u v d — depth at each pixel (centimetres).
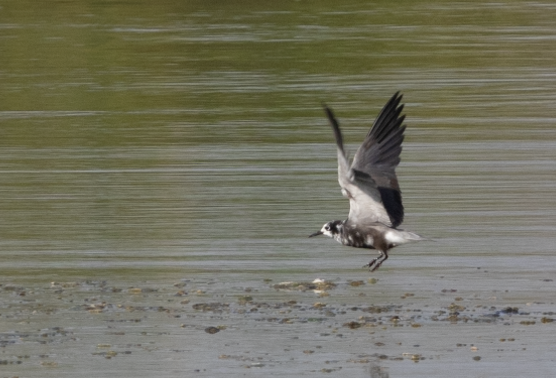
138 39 3391
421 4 3991
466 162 2033
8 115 2516
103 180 1941
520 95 2642
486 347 1135
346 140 2202
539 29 3512
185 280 1374
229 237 1570
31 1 4031
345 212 1705
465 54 3139
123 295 1317
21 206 1766
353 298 1298
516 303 1274
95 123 2433
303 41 3331
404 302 1282
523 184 1869
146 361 1105
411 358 1108
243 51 3206
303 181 1906
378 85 2766
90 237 1578
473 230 1592
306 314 1244
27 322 1222
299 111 2506
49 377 1060
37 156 2141
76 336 1178
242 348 1141
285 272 1406
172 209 1734
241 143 2220
